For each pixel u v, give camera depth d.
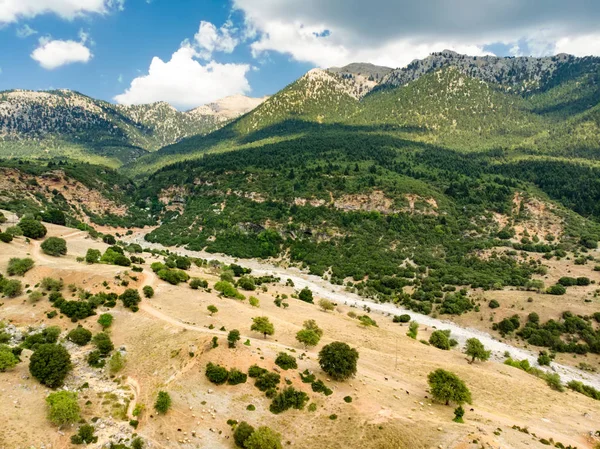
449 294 139.62
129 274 102.38
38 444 47.38
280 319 100.75
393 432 49.62
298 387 60.94
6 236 116.19
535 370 93.12
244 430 50.28
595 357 107.00
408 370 78.31
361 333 100.31
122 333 78.69
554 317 120.38
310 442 50.34
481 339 116.88
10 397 54.91
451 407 62.88
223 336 73.19
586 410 71.06
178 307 92.94
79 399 57.31
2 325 76.69
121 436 50.81
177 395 58.22
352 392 61.75
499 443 47.78
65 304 83.50
